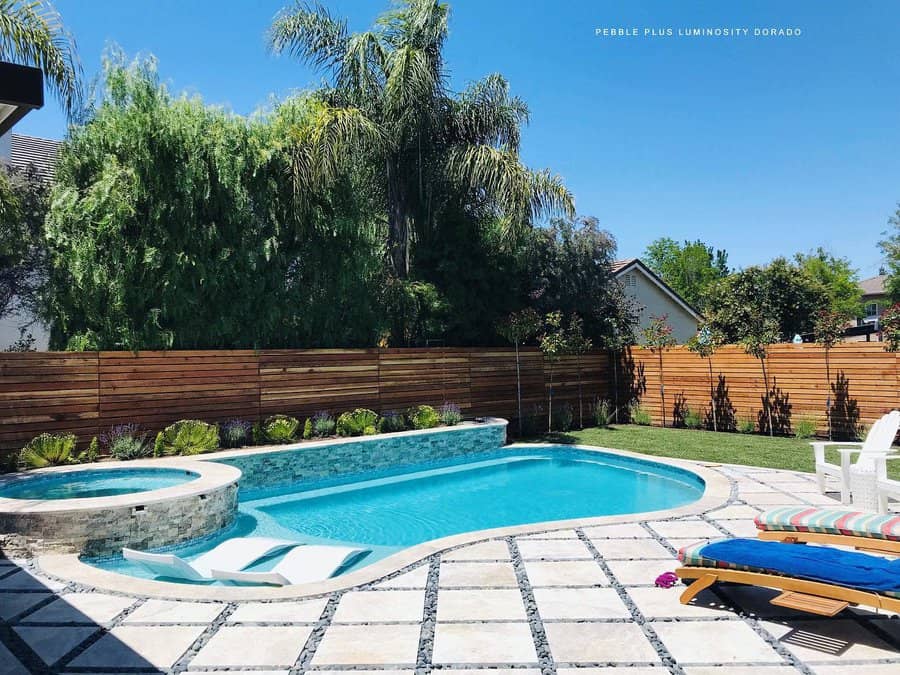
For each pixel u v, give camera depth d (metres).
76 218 10.10
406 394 13.45
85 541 6.52
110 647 3.87
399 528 8.13
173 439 9.97
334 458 11.03
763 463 10.62
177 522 7.17
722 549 4.45
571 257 16.78
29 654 3.78
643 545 5.98
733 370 14.84
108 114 10.42
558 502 9.45
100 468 8.81
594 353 17.23
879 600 3.75
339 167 11.98
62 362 9.45
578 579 5.04
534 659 3.65
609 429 15.78
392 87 12.99
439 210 14.78
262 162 11.50
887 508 6.98
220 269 11.06
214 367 10.90
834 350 13.07
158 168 10.41
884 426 8.19
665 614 4.31
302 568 6.01
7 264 10.98
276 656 3.72
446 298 14.54
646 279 25.78
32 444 8.92
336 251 12.76
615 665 3.57
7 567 5.54
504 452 13.04
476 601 4.58
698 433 14.70
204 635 4.03
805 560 4.14
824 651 3.73
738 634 3.98
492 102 14.65
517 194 13.45
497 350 15.09
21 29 8.70
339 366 12.47
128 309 10.52
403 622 4.21
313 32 13.97
